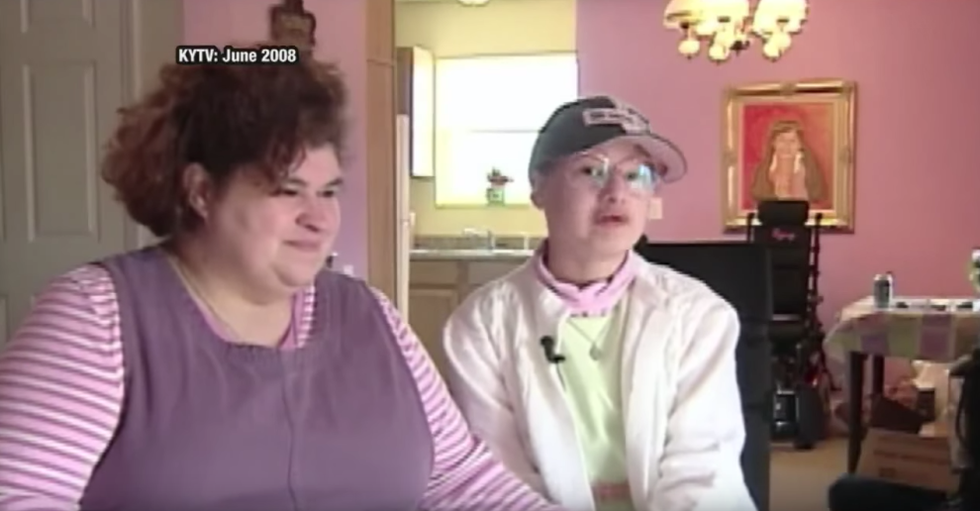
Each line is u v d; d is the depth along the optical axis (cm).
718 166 598
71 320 102
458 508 124
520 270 148
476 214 692
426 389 124
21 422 97
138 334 105
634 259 146
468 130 690
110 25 323
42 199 331
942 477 339
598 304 140
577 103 143
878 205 576
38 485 97
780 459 446
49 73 329
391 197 445
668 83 603
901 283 575
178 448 102
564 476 135
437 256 618
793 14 452
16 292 334
